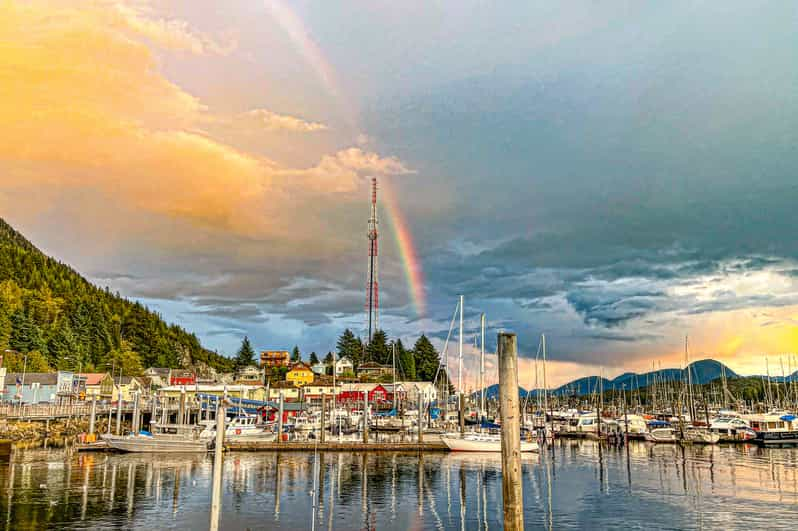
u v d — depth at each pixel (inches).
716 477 2493.8
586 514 1760.6
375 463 2888.8
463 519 1678.2
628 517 1718.8
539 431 4365.2
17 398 5187.0
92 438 3440.0
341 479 2372.0
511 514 751.7
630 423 4921.3
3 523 1541.6
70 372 5876.0
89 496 1921.8
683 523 1643.7
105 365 7229.3
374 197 7180.1
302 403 5408.5
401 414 4776.1
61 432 4180.6
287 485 2208.4
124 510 1728.6
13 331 6343.5
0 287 7249.0
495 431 3855.8
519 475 758.5
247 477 2388.0
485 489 2153.1
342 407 5177.2
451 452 3376.0
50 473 2411.4
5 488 2043.6
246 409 4867.1
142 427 4525.1
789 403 6574.8
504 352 776.9
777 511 1787.6
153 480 2266.2
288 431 3914.9
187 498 1923.0
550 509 1835.6
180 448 3211.1
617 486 2261.3
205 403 4722.0
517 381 775.1
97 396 5378.9
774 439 4101.9
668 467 2844.5
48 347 6761.8
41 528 1505.9
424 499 1961.1
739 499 1979.6
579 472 2669.8
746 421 4633.4
